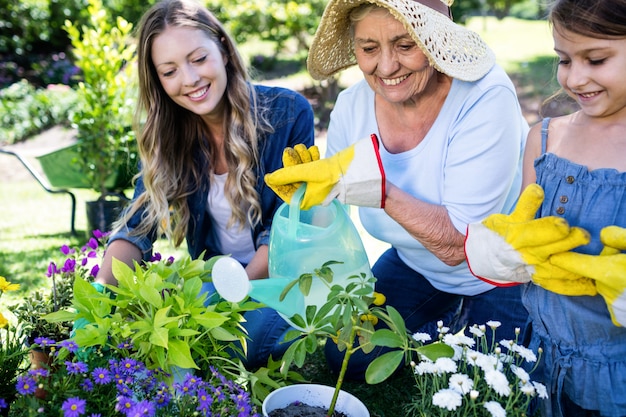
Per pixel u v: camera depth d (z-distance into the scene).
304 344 1.73
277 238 1.90
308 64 2.17
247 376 1.93
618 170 1.61
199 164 2.44
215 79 2.23
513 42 11.78
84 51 4.35
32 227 4.82
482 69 1.97
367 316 1.80
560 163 1.67
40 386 1.58
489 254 1.61
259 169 2.41
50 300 2.32
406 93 1.92
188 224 2.52
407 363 2.33
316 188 1.77
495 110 1.94
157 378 1.79
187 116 2.39
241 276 1.73
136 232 2.41
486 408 1.59
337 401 1.86
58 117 9.08
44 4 11.66
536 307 1.75
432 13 1.84
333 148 2.31
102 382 1.63
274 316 2.36
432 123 2.06
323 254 1.86
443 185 2.04
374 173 1.76
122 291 1.90
